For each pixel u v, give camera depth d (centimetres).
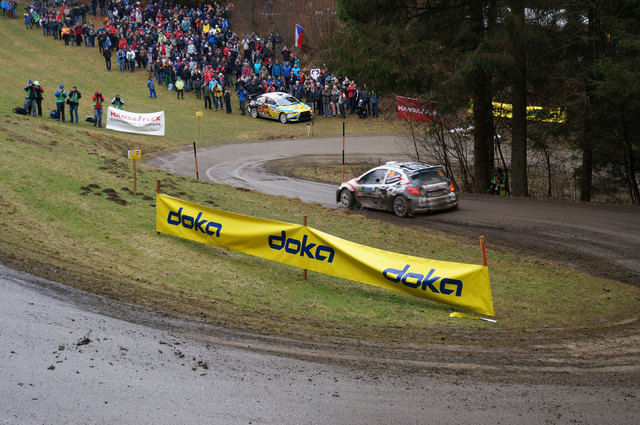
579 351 902
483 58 2006
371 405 703
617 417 685
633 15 2114
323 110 4272
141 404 679
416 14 2352
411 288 1132
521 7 2047
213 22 5147
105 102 3938
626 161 2450
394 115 4175
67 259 1169
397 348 898
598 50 2223
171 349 822
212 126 3775
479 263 1434
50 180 1675
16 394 680
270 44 5003
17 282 986
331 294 1195
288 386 740
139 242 1373
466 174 2791
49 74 4378
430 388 752
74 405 668
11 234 1238
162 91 4438
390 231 1709
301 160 3109
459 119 2811
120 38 4862
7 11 5716
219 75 4209
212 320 955
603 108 2316
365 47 2188
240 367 784
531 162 3067
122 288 1055
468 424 667
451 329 1009
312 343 895
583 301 1184
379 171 2012
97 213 1512
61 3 5778
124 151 2870
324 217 1831
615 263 1411
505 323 1048
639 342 940
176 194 1831
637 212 1852
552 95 2348
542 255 1491
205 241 1383
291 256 1267
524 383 775
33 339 808
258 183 2531
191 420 654
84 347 801
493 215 1895
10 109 3072
